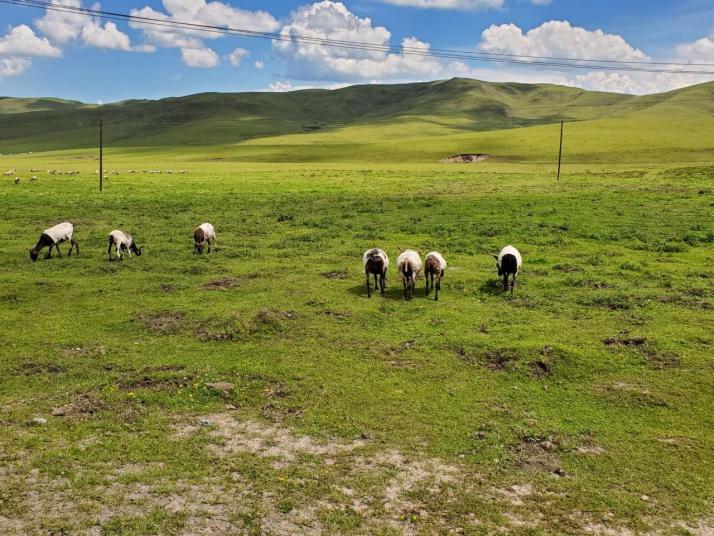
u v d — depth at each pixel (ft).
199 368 46.75
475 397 42.45
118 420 38.42
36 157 538.47
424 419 39.14
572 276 73.82
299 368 47.29
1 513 28.19
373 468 33.24
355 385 44.32
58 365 47.52
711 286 67.67
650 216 117.08
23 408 39.83
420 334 54.85
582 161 320.50
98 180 226.38
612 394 42.45
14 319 59.62
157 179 234.38
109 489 30.55
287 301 65.31
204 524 27.84
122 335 55.26
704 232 98.84
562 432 37.24
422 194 171.01
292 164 359.25
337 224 119.65
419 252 91.35
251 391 43.14
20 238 105.19
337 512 29.01
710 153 315.37
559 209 128.47
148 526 27.40
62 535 26.66
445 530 27.81
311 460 33.91
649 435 36.88
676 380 44.11
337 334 55.11
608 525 28.40
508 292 67.67
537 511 29.48
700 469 33.04
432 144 435.53
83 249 96.43
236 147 561.43
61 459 33.27
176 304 64.44
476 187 186.50
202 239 92.12
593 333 53.62
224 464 33.35
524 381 45.27
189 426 38.01
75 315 61.11
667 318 57.31
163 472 32.24
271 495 30.35
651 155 321.52
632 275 74.13
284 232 112.37
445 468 33.35
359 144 484.33
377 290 69.77
